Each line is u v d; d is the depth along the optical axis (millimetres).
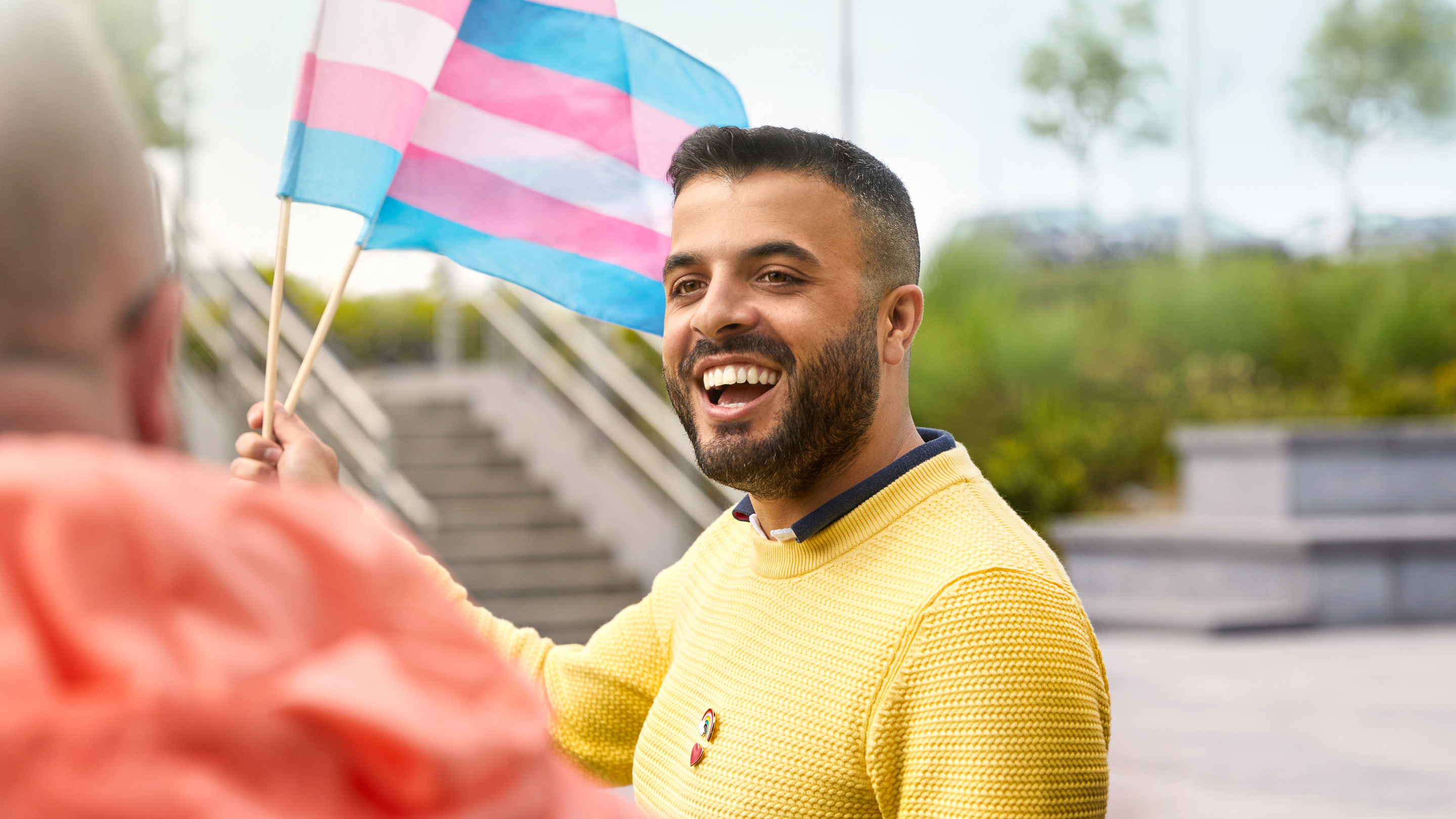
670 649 1890
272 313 1729
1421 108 18562
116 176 636
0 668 511
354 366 10375
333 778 542
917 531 1507
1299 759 5953
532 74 2129
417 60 1893
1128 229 19781
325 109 1829
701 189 1591
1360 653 8992
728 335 1541
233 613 556
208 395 6977
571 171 2154
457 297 10469
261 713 531
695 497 7863
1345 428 11758
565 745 1969
